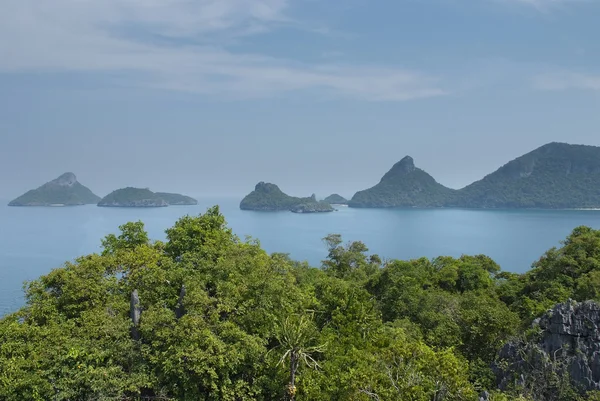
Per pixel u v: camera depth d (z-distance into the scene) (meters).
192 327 30.66
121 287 38.22
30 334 31.78
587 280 51.84
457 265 74.69
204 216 47.94
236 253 42.38
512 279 69.69
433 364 28.56
